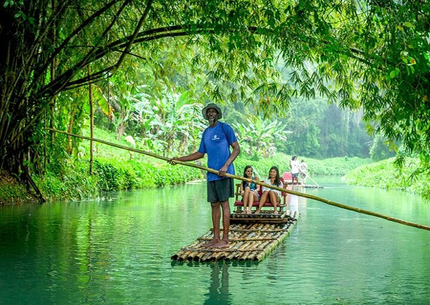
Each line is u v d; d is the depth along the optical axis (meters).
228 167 7.86
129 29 11.80
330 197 19.52
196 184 26.56
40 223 10.63
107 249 8.06
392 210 14.40
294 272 6.77
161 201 15.98
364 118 10.99
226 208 7.93
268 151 44.19
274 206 10.80
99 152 22.89
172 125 27.50
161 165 26.42
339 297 5.69
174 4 10.14
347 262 7.39
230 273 6.65
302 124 60.97
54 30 11.17
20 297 5.55
